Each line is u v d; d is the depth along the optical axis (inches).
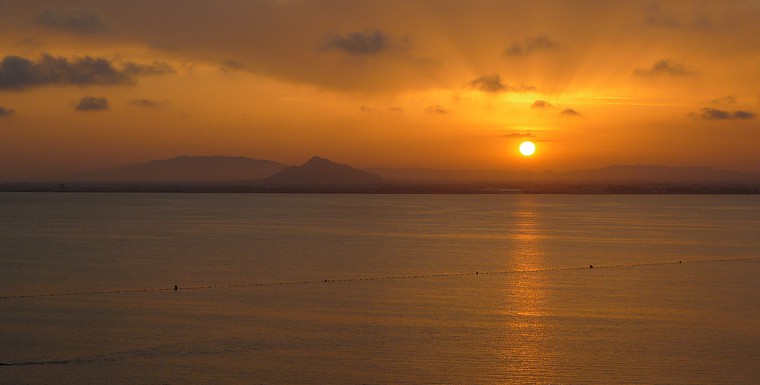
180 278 1736.0
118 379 943.0
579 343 1104.2
